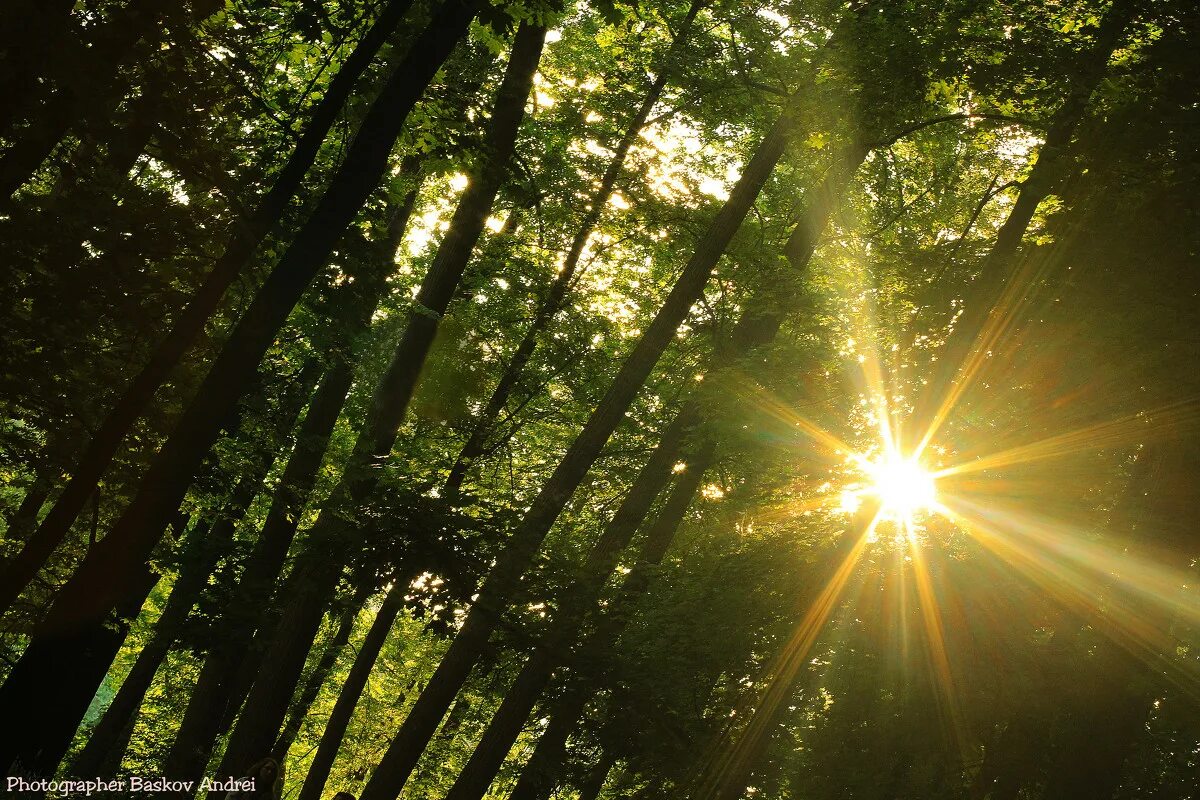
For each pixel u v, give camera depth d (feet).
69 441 37.52
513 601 39.42
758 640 50.11
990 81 52.85
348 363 55.26
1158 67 45.47
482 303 71.77
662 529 64.49
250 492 57.11
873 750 46.44
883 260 69.05
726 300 70.69
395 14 33.94
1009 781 45.85
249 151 43.45
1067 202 49.14
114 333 37.65
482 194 55.31
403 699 92.68
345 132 45.03
